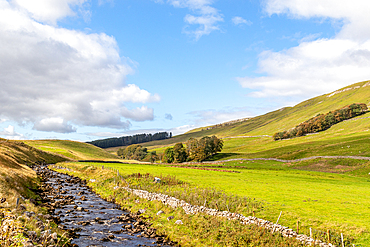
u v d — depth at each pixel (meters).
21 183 36.56
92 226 26.33
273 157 115.38
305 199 34.47
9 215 17.66
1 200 21.06
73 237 22.36
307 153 108.62
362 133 139.88
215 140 158.75
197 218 27.73
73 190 46.84
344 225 23.47
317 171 84.44
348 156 89.31
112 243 22.09
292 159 106.25
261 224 24.56
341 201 33.41
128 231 25.81
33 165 82.38
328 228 23.14
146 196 37.59
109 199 40.00
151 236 24.61
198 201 32.44
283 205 30.84
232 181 52.22
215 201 32.00
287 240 21.69
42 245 15.55
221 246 22.06
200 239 23.56
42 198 35.69
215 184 47.09
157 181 47.72
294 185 48.12
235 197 34.16
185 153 148.50
